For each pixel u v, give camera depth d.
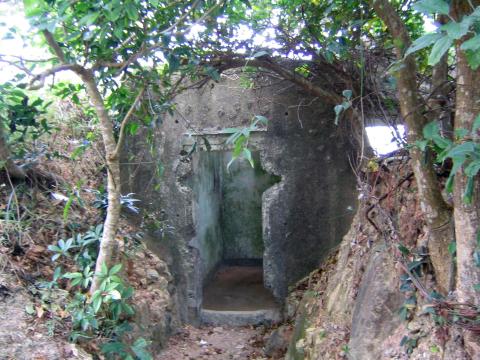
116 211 3.35
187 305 5.46
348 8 3.54
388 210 3.47
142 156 5.45
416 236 3.05
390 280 3.10
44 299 3.27
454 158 1.65
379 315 3.03
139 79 3.45
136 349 3.27
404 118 2.48
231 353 4.86
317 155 5.30
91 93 3.00
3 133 3.82
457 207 2.22
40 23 2.39
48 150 4.66
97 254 3.84
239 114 5.31
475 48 1.25
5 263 3.36
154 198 5.47
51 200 4.27
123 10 2.50
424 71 3.69
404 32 2.44
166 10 3.09
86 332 3.21
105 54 3.00
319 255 5.35
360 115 4.16
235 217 8.50
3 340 2.84
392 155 3.44
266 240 5.45
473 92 2.07
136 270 4.85
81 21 2.38
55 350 2.93
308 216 5.36
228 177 8.46
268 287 5.48
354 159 5.18
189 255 5.46
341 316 3.72
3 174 4.02
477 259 2.18
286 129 5.30
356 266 3.79
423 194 2.54
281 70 4.44
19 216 3.84
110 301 3.31
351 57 4.02
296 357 4.01
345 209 5.27
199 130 5.34
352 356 3.07
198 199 6.01
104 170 5.29
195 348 4.94
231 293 6.62
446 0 1.53
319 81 4.88
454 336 2.33
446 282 2.54
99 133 5.42
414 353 2.59
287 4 4.04
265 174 8.38
